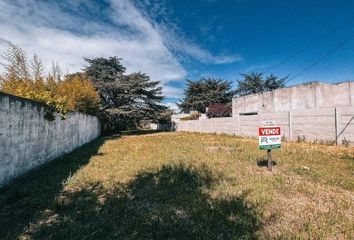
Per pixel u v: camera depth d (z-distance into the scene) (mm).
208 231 3299
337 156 8922
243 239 3107
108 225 3586
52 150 9562
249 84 49062
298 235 3180
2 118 5738
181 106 54906
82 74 31938
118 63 35500
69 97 19578
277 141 6926
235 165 7578
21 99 6809
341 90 17594
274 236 3207
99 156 10297
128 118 33500
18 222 3756
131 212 4051
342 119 12445
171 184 5566
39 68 17219
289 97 20172
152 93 35125
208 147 12695
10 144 6125
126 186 5559
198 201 4383
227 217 3717
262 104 22969
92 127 21469
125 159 9289
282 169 7008
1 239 3221
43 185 5703
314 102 18188
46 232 3410
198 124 30812
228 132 23656
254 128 19516
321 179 5828
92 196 4902
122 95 32562
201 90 52969
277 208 4113
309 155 9180
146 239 3188
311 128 14273
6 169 5902
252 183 5484
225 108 36500
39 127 8156
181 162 8016
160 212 3971
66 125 11703
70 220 3779
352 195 4777
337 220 3629
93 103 23391
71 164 8352
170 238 3203
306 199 4559
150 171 6984
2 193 5168
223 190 5023
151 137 23500
